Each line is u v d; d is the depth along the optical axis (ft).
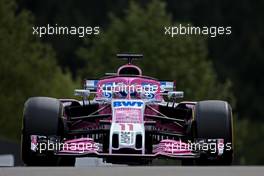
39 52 354.33
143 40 434.30
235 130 403.13
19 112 338.75
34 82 348.79
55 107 99.66
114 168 83.61
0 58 345.72
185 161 111.96
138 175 74.28
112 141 96.27
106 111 104.63
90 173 76.23
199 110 100.83
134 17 440.04
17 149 185.47
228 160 99.76
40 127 97.91
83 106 105.70
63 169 82.02
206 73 431.02
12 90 346.13
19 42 351.05
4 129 335.06
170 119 102.32
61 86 367.66
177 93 106.93
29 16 358.23
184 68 428.15
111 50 440.04
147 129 102.42
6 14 351.67
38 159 98.27
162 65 430.20
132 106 100.78
